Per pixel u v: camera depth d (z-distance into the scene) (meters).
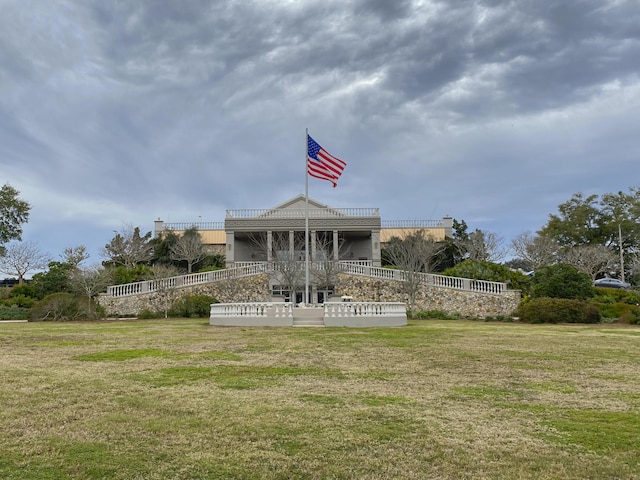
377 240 51.75
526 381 11.15
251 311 27.34
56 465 6.05
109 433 7.22
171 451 6.53
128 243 55.44
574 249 60.84
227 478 5.74
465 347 16.98
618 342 18.56
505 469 6.02
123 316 36.09
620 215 67.69
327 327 26.00
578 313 30.66
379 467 6.06
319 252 48.66
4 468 5.94
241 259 55.53
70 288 40.09
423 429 7.48
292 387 10.35
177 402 8.98
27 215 55.06
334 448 6.67
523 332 23.00
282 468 6.01
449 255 56.03
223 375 11.63
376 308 27.61
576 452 6.58
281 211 52.38
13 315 34.47
